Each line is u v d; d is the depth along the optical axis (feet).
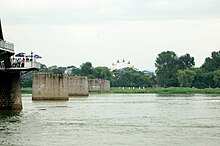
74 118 556.92
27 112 628.28
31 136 404.77
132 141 382.01
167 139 391.45
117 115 604.49
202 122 515.91
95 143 372.58
